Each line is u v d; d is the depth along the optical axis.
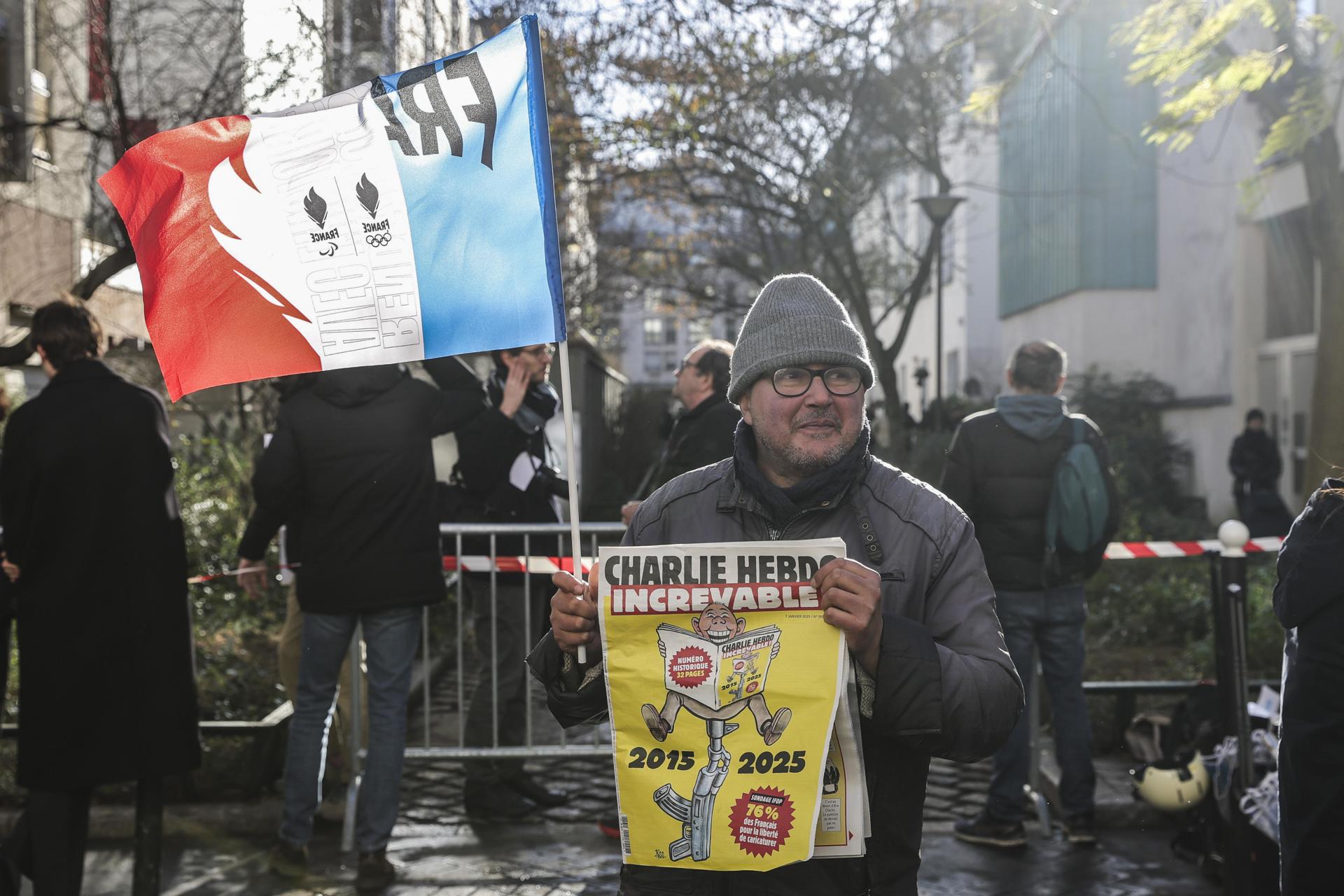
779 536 2.32
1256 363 17.94
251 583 5.06
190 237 2.69
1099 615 9.23
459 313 2.63
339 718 5.80
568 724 2.39
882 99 15.04
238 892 4.64
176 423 11.00
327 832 5.39
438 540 4.86
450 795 6.07
